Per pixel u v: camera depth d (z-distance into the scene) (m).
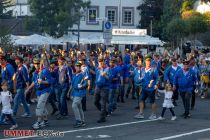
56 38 61.75
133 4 86.31
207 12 71.81
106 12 85.12
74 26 82.12
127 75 27.81
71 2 61.22
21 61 20.31
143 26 84.62
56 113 21.88
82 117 18.86
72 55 30.66
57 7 61.44
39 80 18.11
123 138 16.30
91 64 28.70
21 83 20.12
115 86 22.19
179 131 18.08
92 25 83.56
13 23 76.94
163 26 79.69
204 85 31.62
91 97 30.48
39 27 61.97
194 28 65.25
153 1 84.75
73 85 18.73
